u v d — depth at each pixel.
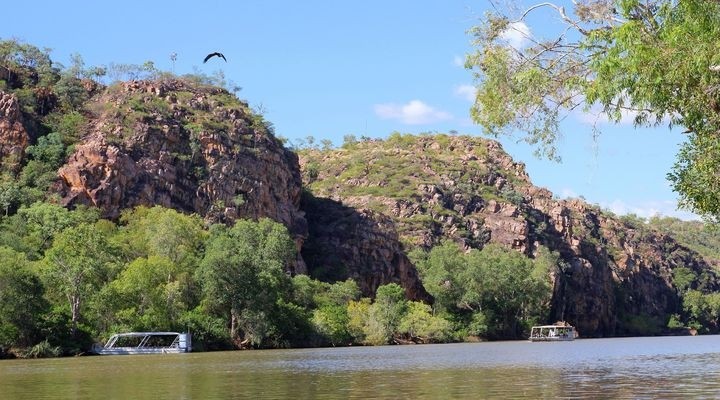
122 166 163.75
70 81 193.38
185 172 175.88
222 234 146.50
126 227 152.00
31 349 90.88
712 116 24.88
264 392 41.53
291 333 124.69
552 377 51.75
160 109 188.12
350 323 140.75
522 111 28.14
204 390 42.91
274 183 193.00
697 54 22.58
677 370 58.38
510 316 189.88
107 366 69.12
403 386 44.78
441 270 186.00
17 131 165.88
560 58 27.48
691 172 31.11
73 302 99.00
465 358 82.50
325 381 49.03
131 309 106.00
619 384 45.47
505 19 28.12
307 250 192.75
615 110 25.59
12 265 90.62
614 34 23.58
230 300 116.50
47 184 157.88
